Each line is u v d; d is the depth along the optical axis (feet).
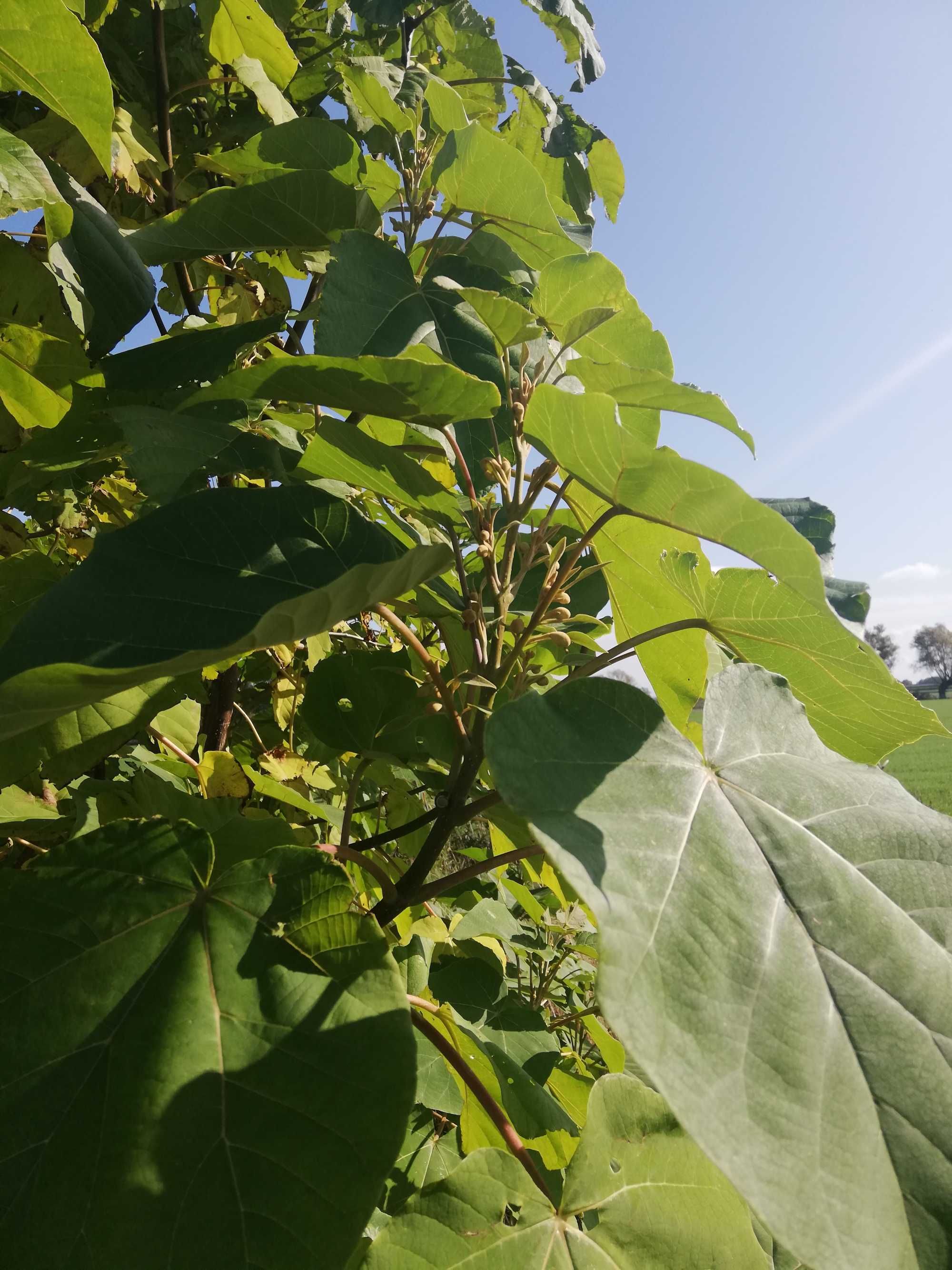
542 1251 1.64
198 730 3.51
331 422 1.97
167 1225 1.46
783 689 2.08
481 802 2.08
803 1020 1.38
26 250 2.98
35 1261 1.41
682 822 1.59
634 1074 2.66
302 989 1.71
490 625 2.27
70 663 1.38
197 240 3.06
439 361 2.34
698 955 1.39
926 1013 1.45
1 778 2.20
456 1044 2.32
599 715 1.73
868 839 1.71
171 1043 1.62
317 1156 1.53
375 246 2.65
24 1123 1.53
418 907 2.99
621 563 2.57
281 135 3.29
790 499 2.67
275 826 2.23
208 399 2.14
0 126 3.58
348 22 5.71
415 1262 1.57
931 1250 1.21
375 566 1.59
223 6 4.27
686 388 2.06
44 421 3.12
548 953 5.38
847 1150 1.26
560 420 1.88
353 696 2.71
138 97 4.69
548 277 2.74
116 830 1.88
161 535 1.80
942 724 2.20
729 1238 1.77
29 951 1.69
